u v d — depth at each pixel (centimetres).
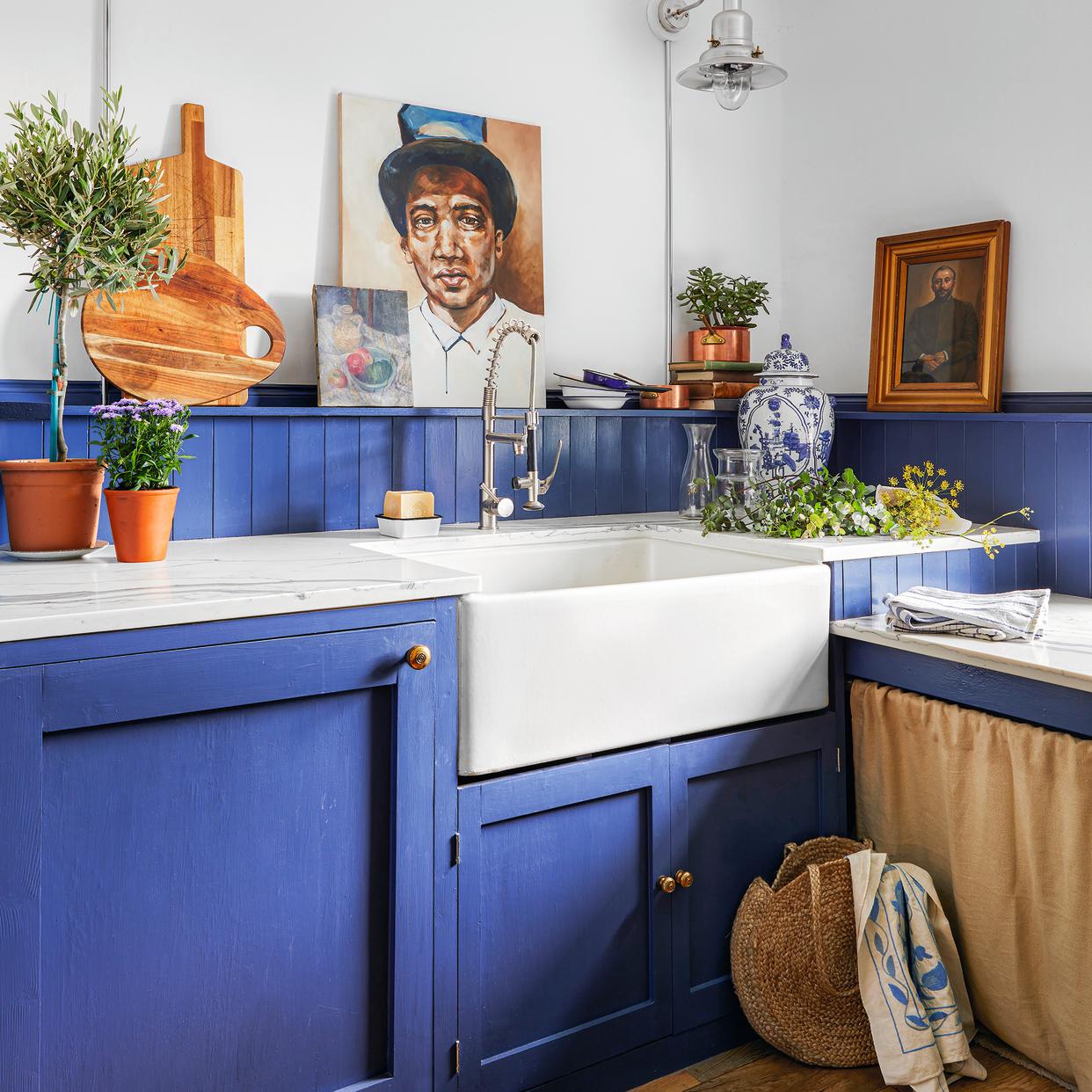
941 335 256
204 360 206
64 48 199
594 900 180
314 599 148
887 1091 179
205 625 141
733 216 290
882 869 184
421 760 160
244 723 147
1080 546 230
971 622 189
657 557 244
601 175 266
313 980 155
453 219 241
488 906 168
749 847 200
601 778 178
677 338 281
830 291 286
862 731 207
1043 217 236
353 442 226
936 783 194
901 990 177
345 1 227
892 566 216
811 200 290
